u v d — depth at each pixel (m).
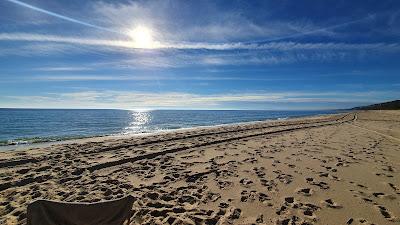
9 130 31.53
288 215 5.80
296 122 39.22
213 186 7.80
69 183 8.13
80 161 11.08
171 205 6.32
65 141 18.64
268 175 8.97
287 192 7.27
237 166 10.28
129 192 7.27
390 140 18.00
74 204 4.07
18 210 5.92
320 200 6.69
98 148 14.24
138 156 11.94
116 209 4.21
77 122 49.72
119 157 11.88
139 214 5.76
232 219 5.59
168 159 11.70
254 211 6.00
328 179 8.52
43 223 3.92
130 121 55.50
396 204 6.46
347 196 6.98
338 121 40.19
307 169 9.80
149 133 25.12
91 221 4.09
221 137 19.66
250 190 7.43
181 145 15.57
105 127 38.00
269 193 7.19
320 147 14.91
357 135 21.03
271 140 18.02
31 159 11.18
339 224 5.39
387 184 8.02
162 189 7.53
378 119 44.25
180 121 56.69
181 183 8.12
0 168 9.89
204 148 14.63
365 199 6.76
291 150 13.92
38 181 8.36
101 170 9.77
